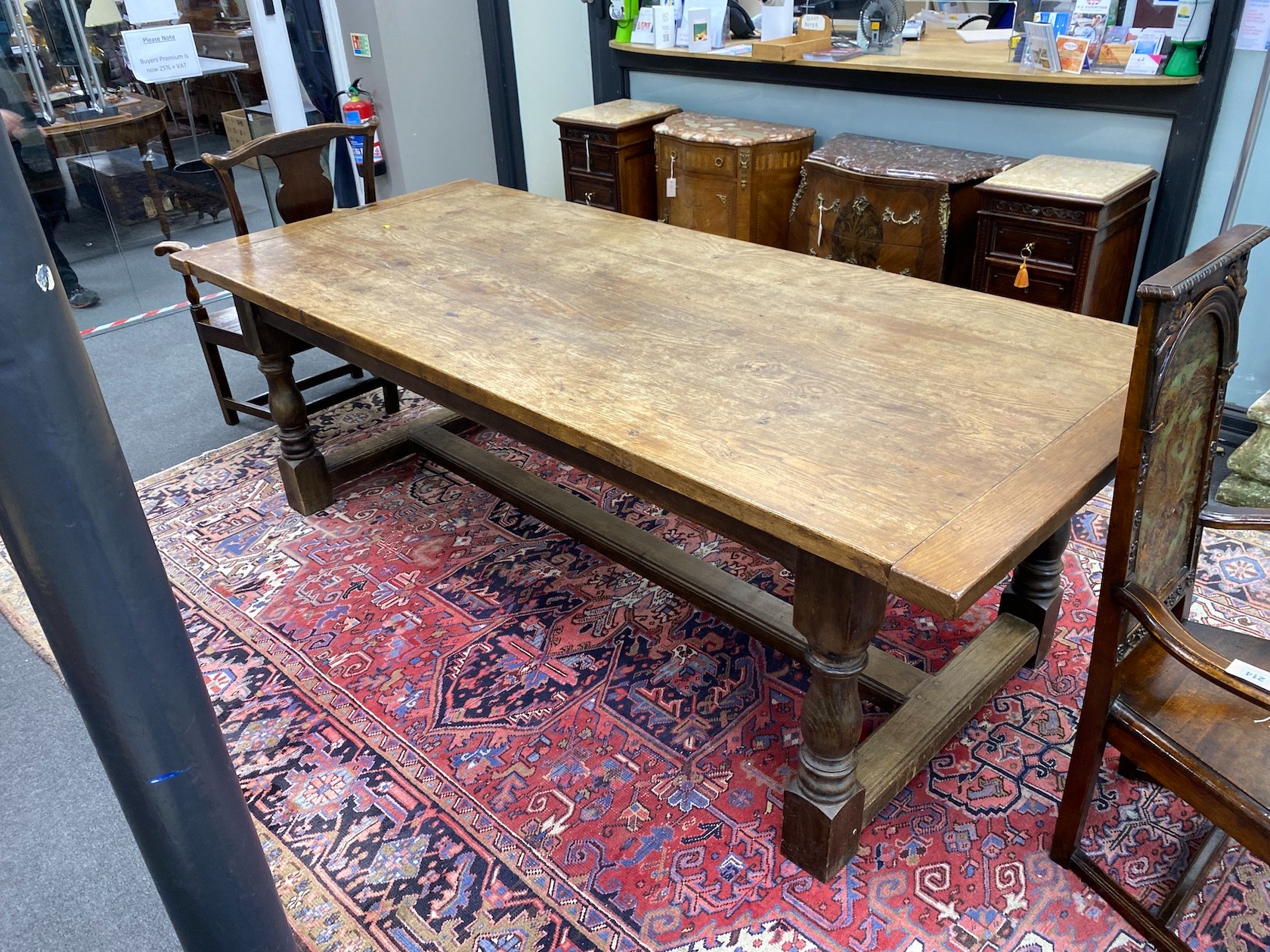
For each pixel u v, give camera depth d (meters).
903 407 1.62
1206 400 1.40
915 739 1.78
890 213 3.27
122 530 0.84
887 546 1.26
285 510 2.88
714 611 2.24
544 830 1.80
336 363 3.85
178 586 2.55
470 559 2.61
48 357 0.74
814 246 3.58
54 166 3.99
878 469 1.44
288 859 1.77
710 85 4.14
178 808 0.98
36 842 1.84
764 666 2.19
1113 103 2.99
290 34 4.60
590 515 2.55
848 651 1.47
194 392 3.65
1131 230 2.99
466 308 2.12
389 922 1.64
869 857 1.71
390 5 4.40
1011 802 1.82
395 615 2.40
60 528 0.80
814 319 1.98
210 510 2.88
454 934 1.61
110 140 4.12
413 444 3.03
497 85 4.87
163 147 4.32
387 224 2.76
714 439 1.54
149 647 0.89
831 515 1.33
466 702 2.12
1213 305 1.29
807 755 1.61
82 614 0.84
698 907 1.64
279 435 2.84
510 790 1.89
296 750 2.01
